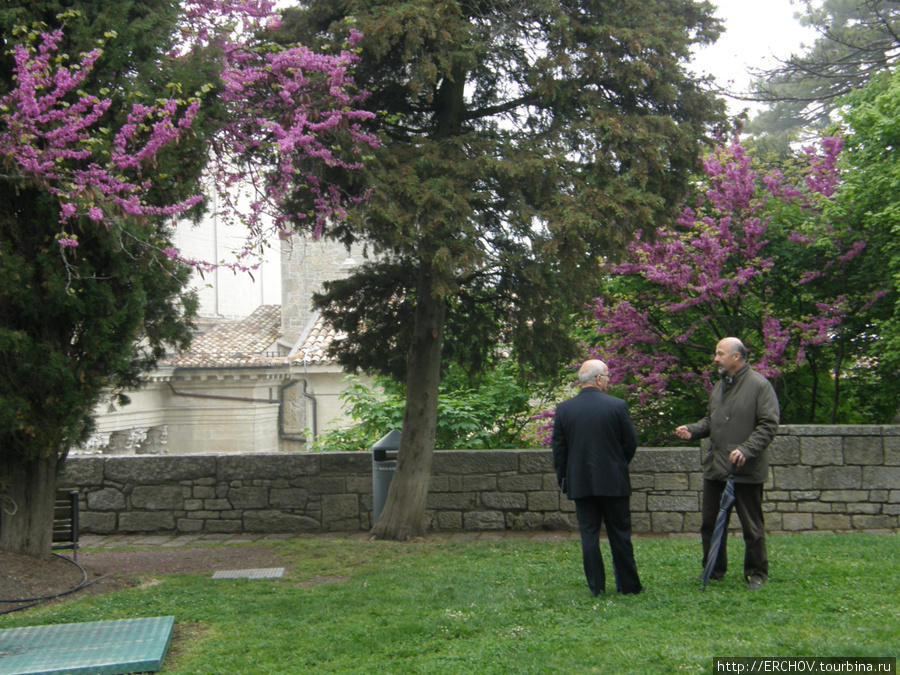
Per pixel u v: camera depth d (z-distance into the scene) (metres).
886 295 9.95
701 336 10.94
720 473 5.41
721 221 9.81
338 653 4.38
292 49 6.47
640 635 4.32
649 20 7.27
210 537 8.85
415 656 4.28
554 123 7.33
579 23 7.14
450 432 10.91
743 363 5.41
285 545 8.12
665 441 10.91
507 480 8.76
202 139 6.22
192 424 22.44
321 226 7.08
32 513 6.27
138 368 7.06
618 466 5.29
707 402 10.47
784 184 10.99
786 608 4.70
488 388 11.40
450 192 6.64
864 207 9.71
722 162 10.25
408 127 8.10
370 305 8.82
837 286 10.30
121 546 8.41
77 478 9.15
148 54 6.11
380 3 6.91
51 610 5.47
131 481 9.13
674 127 7.10
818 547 6.74
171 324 6.83
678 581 5.64
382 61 7.32
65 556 7.13
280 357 22.92
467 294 8.64
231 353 22.91
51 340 5.90
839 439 8.24
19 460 6.21
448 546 7.74
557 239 6.68
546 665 3.89
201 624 5.08
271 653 4.40
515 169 6.75
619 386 10.59
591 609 4.98
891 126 9.31
